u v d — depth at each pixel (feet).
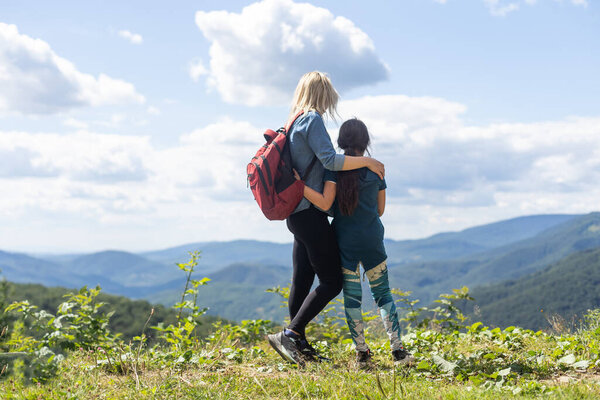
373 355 14.88
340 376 11.18
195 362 13.47
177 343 15.11
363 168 12.76
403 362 12.79
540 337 16.61
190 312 15.53
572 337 15.06
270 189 12.23
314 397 10.16
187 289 15.90
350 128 13.30
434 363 12.69
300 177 12.71
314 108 13.19
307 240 12.82
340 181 12.60
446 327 18.45
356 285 13.20
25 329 12.57
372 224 12.92
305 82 13.34
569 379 10.73
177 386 10.49
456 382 11.48
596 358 12.59
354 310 13.20
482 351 13.75
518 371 11.91
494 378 11.32
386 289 13.43
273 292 18.37
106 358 13.62
